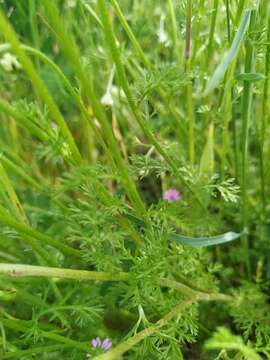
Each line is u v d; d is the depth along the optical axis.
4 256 0.14
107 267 0.12
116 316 0.15
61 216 0.14
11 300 0.14
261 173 0.15
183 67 0.14
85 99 0.17
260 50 0.13
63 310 0.13
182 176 0.14
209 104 0.16
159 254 0.12
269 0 0.13
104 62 0.17
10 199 0.12
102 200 0.12
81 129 0.18
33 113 0.11
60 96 0.18
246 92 0.13
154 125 0.17
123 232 0.12
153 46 0.18
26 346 0.13
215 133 0.17
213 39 0.14
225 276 0.16
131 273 0.12
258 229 0.16
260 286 0.16
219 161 0.17
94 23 0.17
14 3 0.17
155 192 0.19
